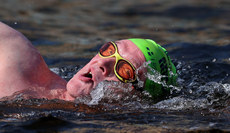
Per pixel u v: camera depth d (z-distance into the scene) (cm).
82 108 785
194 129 654
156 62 868
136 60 839
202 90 1005
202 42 1817
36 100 834
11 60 886
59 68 1333
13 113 725
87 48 1758
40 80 912
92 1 3584
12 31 941
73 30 2269
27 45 934
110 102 831
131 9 3180
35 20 2514
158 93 881
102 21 2656
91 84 827
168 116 744
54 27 2330
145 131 638
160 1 3519
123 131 634
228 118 738
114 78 830
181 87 1023
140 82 840
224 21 2575
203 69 1280
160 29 2361
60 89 922
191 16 2816
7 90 858
